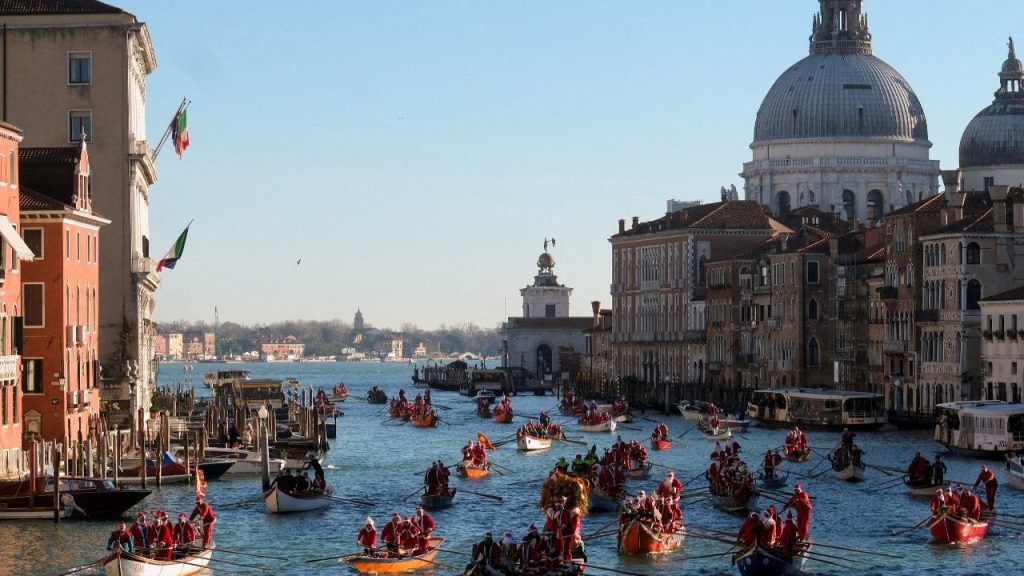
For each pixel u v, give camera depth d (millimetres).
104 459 91250
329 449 133625
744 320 183500
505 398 175750
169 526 70438
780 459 99625
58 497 79562
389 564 70938
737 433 144750
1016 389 135375
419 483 104500
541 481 103250
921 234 151500
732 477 88562
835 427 142125
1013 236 144750
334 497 91312
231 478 101312
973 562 73438
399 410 181250
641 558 73812
